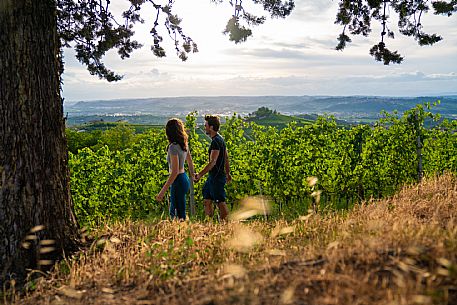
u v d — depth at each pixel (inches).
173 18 322.0
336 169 474.0
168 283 136.9
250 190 465.4
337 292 106.2
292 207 450.3
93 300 133.8
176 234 202.5
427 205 226.8
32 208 187.2
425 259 121.0
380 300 100.3
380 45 320.2
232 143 475.5
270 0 290.7
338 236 166.2
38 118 189.5
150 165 450.9
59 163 198.7
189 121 455.8
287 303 103.0
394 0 323.0
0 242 184.7
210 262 162.7
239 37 281.1
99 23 329.4
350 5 327.3
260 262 147.3
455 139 526.0
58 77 200.2
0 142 185.6
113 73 348.2
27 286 163.9
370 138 501.7
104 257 165.8
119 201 443.5
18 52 184.9
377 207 226.5
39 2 190.7
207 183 305.1
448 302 97.7
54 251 191.8
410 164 506.6
